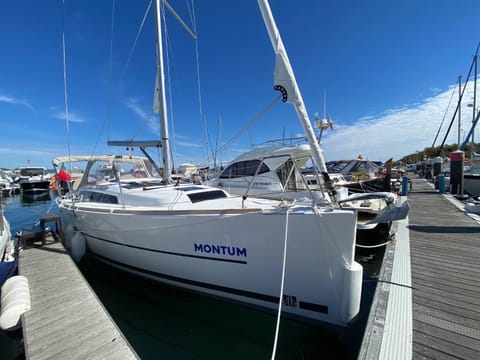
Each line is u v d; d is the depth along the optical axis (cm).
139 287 351
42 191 2102
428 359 171
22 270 336
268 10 276
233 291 270
